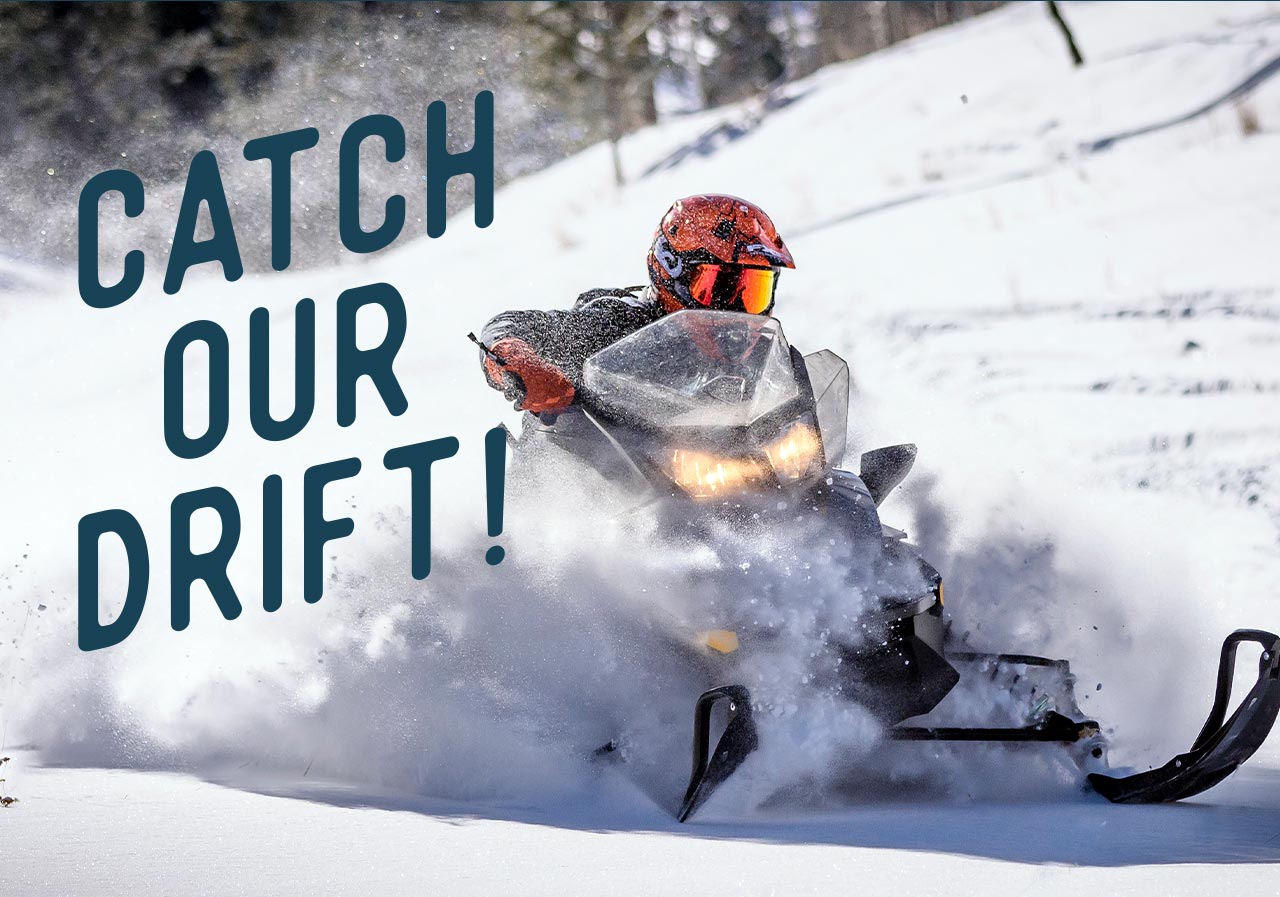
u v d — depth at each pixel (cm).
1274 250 4697
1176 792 1486
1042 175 6562
